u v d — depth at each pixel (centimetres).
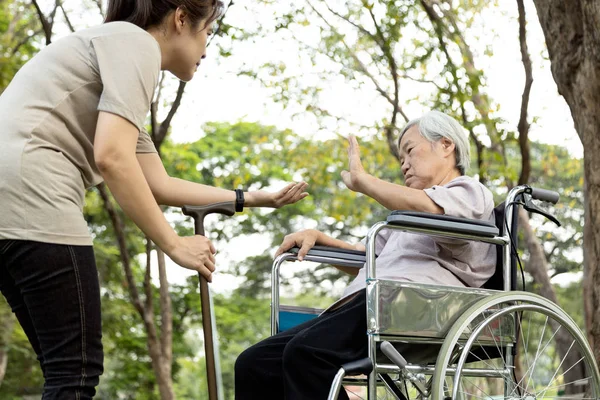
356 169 267
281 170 1706
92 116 205
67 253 195
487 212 270
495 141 887
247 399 263
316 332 245
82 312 195
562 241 1828
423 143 285
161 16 219
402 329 240
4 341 1211
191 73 231
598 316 404
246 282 1962
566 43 407
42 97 200
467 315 246
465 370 253
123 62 204
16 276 195
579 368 982
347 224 1891
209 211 249
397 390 245
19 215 191
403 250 270
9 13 1099
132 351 1404
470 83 816
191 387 2091
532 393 268
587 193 410
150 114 847
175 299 1532
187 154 1414
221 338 1731
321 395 239
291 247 294
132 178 203
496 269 274
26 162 193
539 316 1062
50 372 194
